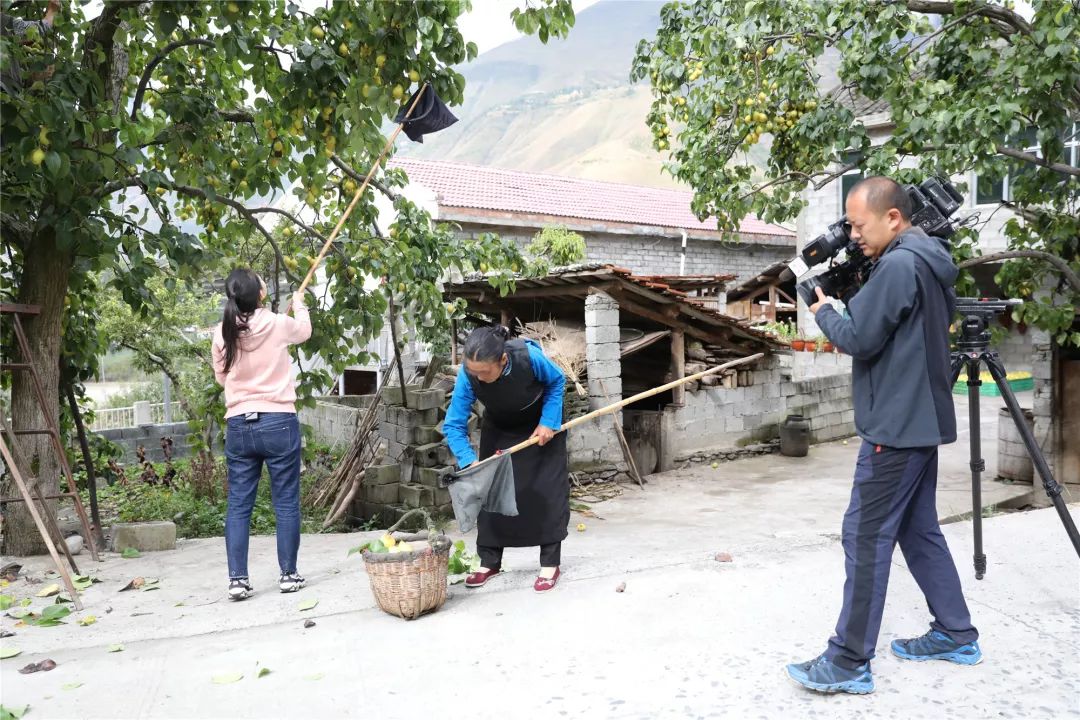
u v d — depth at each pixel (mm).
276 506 4438
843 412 16172
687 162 8695
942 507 9891
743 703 2691
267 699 2893
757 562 4176
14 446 5035
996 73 6504
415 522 8164
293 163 6215
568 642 3291
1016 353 21938
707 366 13547
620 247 20547
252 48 5348
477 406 9672
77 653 3455
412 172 19078
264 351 4316
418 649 3311
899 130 6926
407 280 6582
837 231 2908
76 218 4910
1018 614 3336
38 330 5754
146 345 16734
